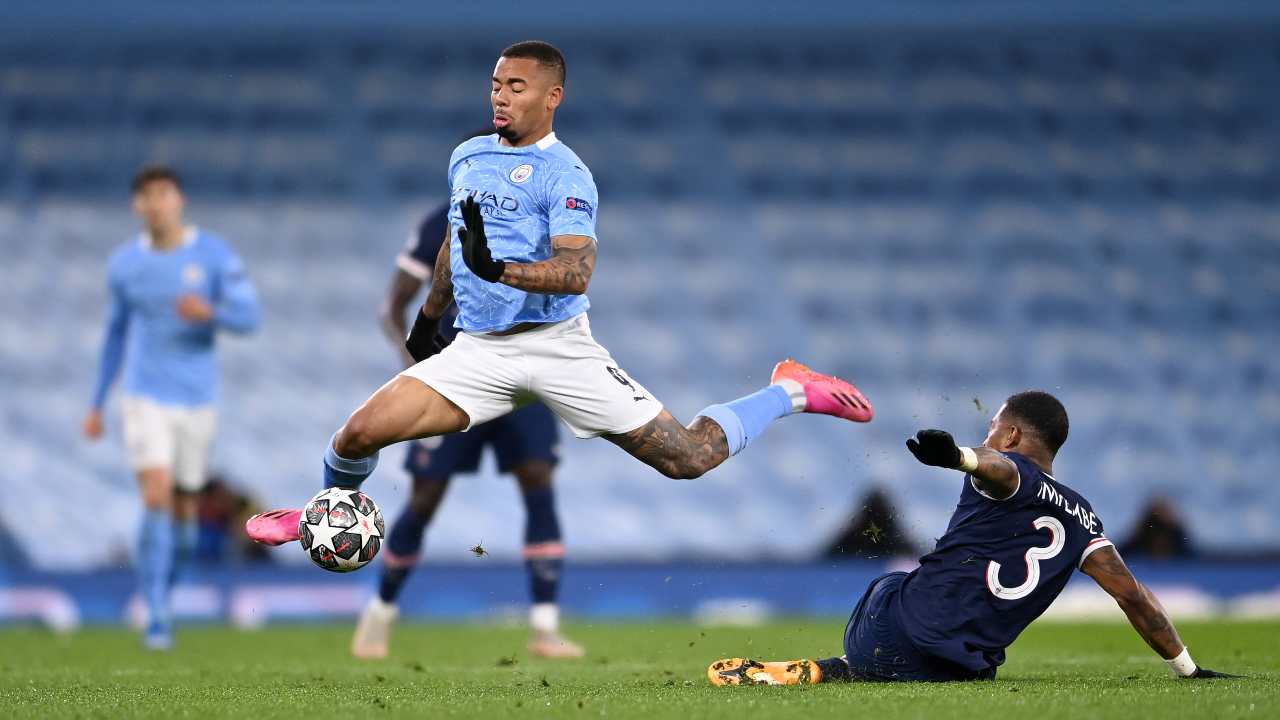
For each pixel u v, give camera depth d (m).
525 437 32.50
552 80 19.28
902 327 97.75
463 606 62.25
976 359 96.06
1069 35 111.88
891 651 19.38
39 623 60.12
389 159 104.56
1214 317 98.94
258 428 89.31
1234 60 112.31
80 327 94.12
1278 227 103.75
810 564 64.75
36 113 105.25
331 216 101.19
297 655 33.94
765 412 20.72
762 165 105.94
